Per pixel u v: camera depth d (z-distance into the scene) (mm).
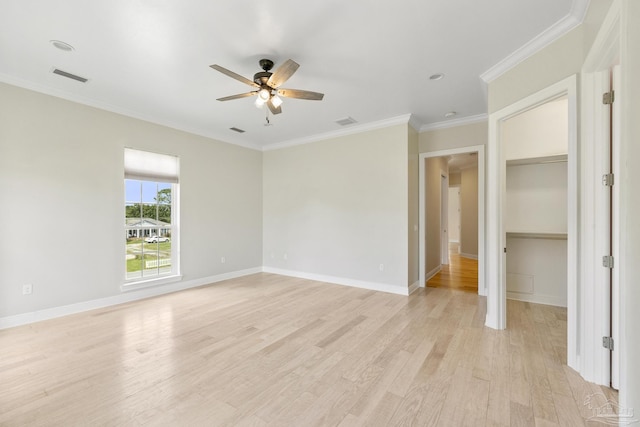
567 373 2232
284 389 2068
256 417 1788
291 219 5840
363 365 2385
